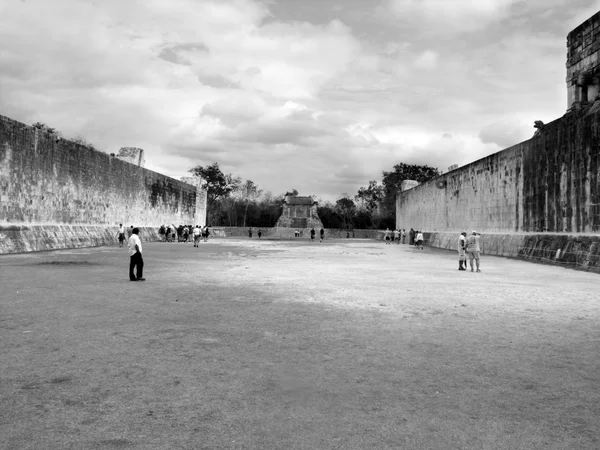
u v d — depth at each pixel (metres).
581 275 15.30
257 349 5.94
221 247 34.19
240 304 9.16
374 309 8.79
